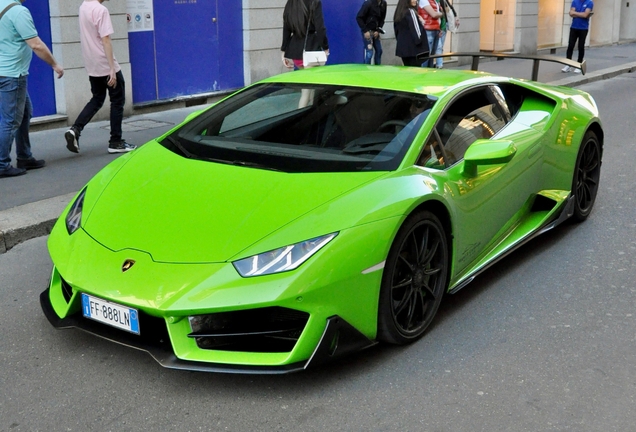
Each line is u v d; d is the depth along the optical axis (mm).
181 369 3170
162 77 10648
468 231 4180
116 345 3811
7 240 5379
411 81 4574
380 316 3543
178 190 3752
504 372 3559
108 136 8797
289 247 3240
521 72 15430
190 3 10844
